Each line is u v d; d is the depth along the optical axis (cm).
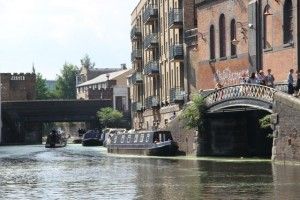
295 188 2550
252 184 2744
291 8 4697
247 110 4581
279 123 3853
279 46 4819
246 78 4828
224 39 5662
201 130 4966
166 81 7450
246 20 5272
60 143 8781
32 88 11938
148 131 5541
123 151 5981
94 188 2734
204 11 5953
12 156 5909
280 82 4638
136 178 3177
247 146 4859
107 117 10338
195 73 6269
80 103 10481
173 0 6956
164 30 7488
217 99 4700
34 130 10694
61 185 2889
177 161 4538
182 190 2594
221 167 3772
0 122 9856
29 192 2630
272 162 3922
